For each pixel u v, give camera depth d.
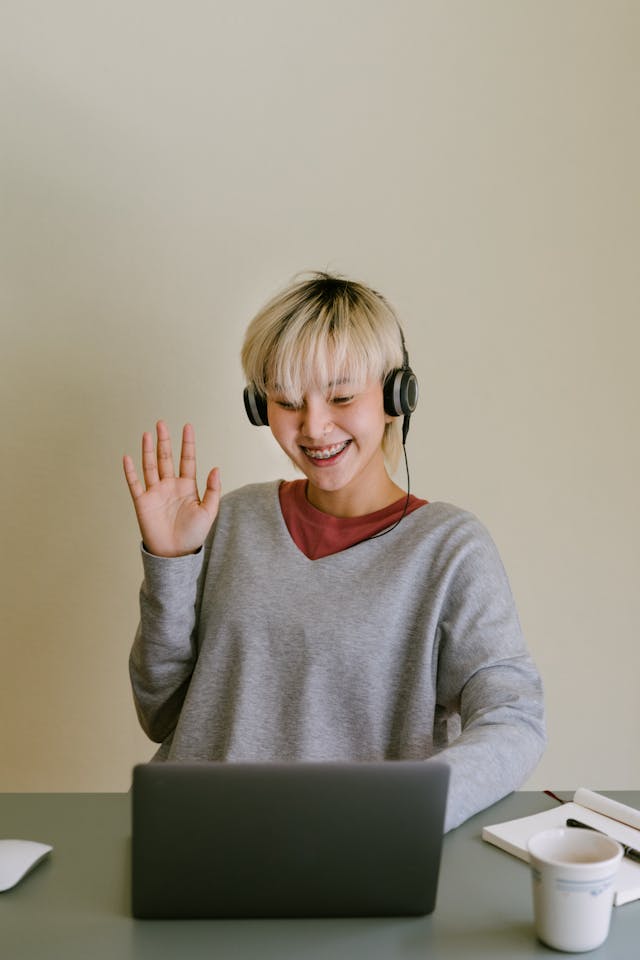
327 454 1.49
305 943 0.83
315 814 0.85
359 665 1.44
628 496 2.16
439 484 2.08
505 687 1.33
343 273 2.04
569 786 2.15
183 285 2.01
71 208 1.98
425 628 1.46
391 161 2.05
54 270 1.98
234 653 1.50
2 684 2.00
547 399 2.12
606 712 2.16
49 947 0.81
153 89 1.99
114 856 1.02
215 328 2.02
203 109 2.00
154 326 2.01
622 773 2.16
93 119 1.98
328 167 2.04
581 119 2.11
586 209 2.12
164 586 1.44
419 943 0.83
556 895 0.81
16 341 1.98
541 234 2.10
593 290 2.13
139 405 2.01
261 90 2.02
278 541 1.57
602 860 0.86
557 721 2.14
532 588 2.12
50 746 2.02
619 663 2.16
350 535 1.54
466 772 1.12
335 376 1.44
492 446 2.10
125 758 2.04
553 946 0.82
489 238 2.09
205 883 0.86
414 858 0.87
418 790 0.86
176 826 0.84
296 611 1.49
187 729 1.48
